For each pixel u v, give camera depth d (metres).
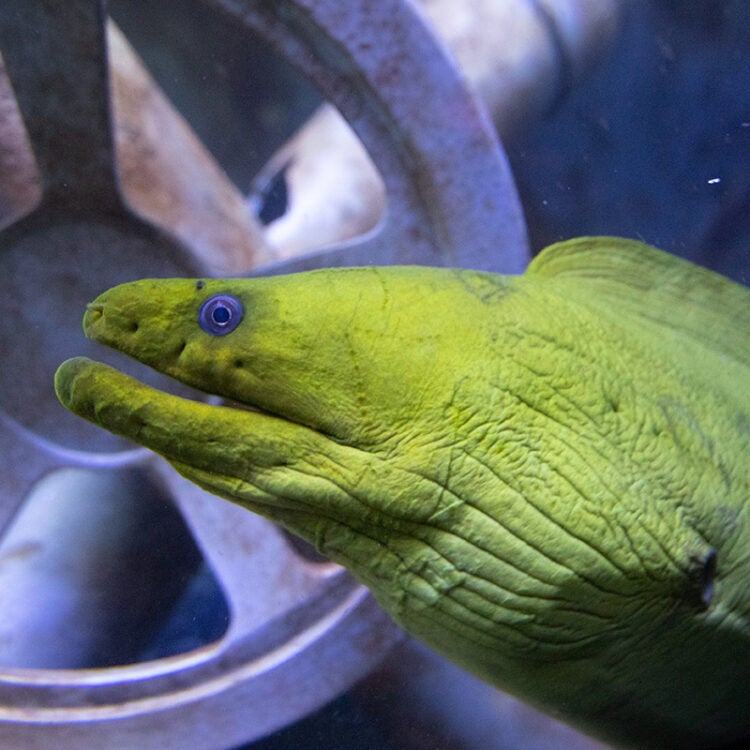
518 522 0.45
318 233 0.98
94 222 0.64
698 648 0.49
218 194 0.73
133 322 0.45
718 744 0.57
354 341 0.45
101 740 0.69
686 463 0.47
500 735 0.88
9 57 0.59
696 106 1.97
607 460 0.46
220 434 0.44
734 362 0.55
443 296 0.46
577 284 0.54
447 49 0.65
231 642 0.69
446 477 0.44
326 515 0.45
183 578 0.91
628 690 0.50
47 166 0.61
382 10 0.63
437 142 0.66
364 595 0.69
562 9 1.20
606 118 1.90
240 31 1.58
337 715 0.92
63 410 0.66
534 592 0.45
